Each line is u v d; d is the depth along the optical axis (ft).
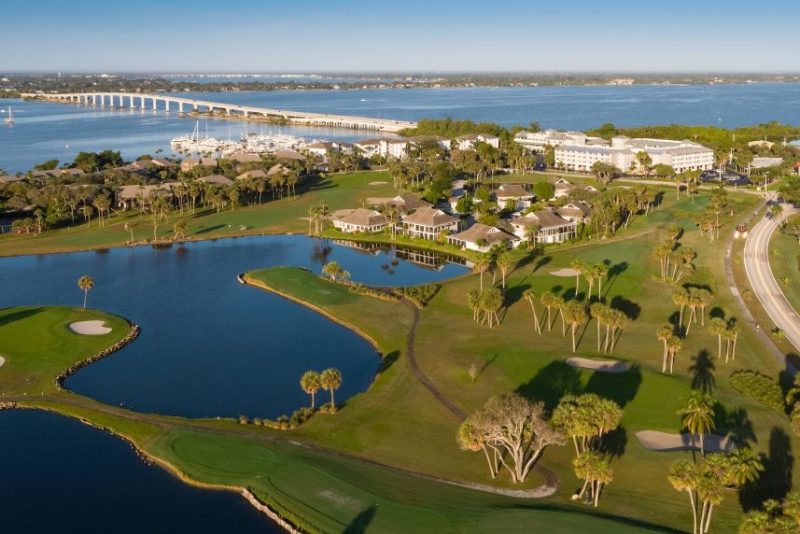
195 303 595.06
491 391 411.13
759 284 598.34
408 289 604.08
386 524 289.33
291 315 565.94
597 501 298.97
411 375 437.17
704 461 278.05
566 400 329.93
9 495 325.62
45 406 406.82
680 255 613.93
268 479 328.29
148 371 459.73
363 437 365.81
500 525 280.92
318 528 292.40
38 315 545.03
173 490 328.90
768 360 448.65
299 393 429.38
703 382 416.46
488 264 629.10
